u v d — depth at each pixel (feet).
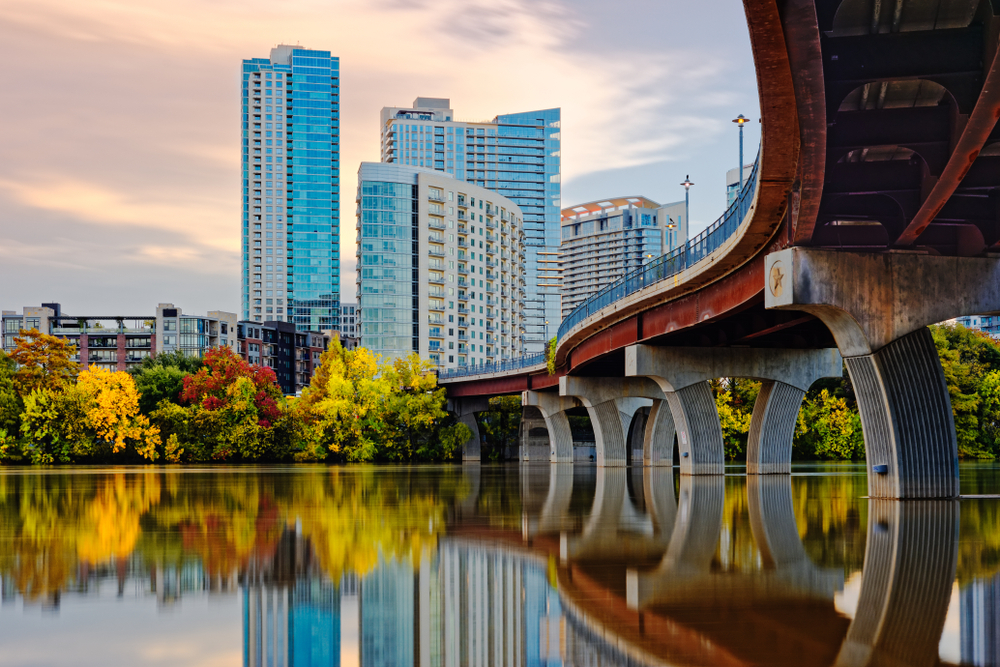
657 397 278.05
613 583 62.64
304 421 391.24
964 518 102.89
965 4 73.51
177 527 99.45
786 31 69.05
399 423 412.77
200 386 364.79
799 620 50.65
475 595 59.26
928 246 115.65
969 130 81.10
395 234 618.44
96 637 48.57
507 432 474.90
